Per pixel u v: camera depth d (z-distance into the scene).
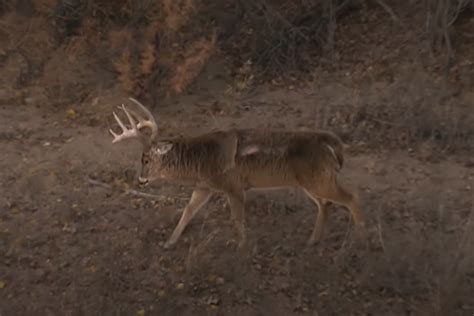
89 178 13.55
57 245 11.58
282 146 11.05
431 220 12.45
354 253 11.46
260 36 18.69
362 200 12.99
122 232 11.98
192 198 11.66
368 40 19.25
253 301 10.50
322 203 11.67
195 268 11.03
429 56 18.47
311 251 11.57
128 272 11.03
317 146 11.03
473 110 16.19
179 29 16.27
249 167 11.18
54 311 10.16
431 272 10.95
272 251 11.57
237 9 19.11
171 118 16.06
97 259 11.27
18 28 17.02
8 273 10.90
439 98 16.59
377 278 10.89
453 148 14.99
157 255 11.44
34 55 17.11
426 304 10.52
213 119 16.06
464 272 10.85
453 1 19.17
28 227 12.00
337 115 16.19
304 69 18.48
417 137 15.36
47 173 13.64
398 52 18.66
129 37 16.19
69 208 12.38
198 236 11.94
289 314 10.27
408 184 13.67
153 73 16.30
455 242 11.67
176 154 11.34
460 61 18.22
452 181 13.80
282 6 19.77
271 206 12.66
